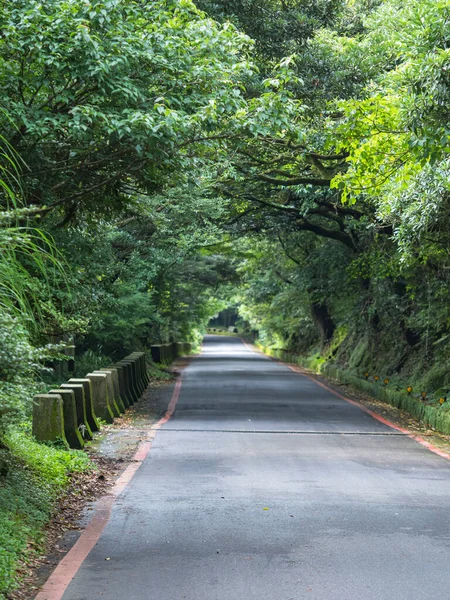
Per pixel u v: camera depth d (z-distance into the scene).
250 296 48.47
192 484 10.30
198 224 26.62
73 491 9.56
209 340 93.44
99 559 6.93
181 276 35.00
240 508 8.93
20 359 5.84
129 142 9.83
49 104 10.20
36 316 9.62
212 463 11.98
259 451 13.25
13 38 9.01
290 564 6.80
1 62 9.16
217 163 15.93
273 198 26.39
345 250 31.16
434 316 23.03
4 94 9.12
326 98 17.47
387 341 29.38
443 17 10.93
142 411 19.42
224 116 10.25
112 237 21.22
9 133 9.73
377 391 24.67
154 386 27.55
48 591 6.06
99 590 6.09
